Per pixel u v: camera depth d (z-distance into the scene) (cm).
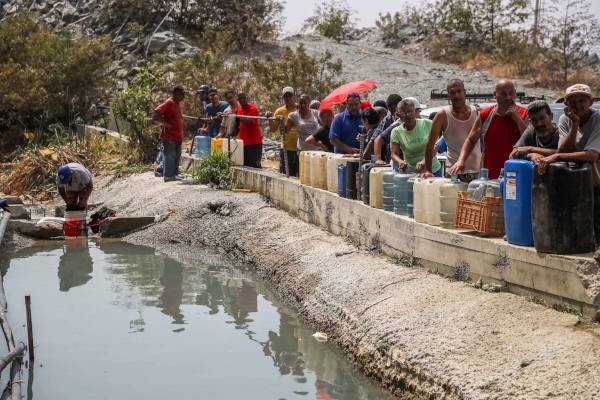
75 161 1972
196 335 864
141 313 950
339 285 891
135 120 1923
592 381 523
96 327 895
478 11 3092
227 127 1602
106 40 2688
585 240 650
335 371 745
